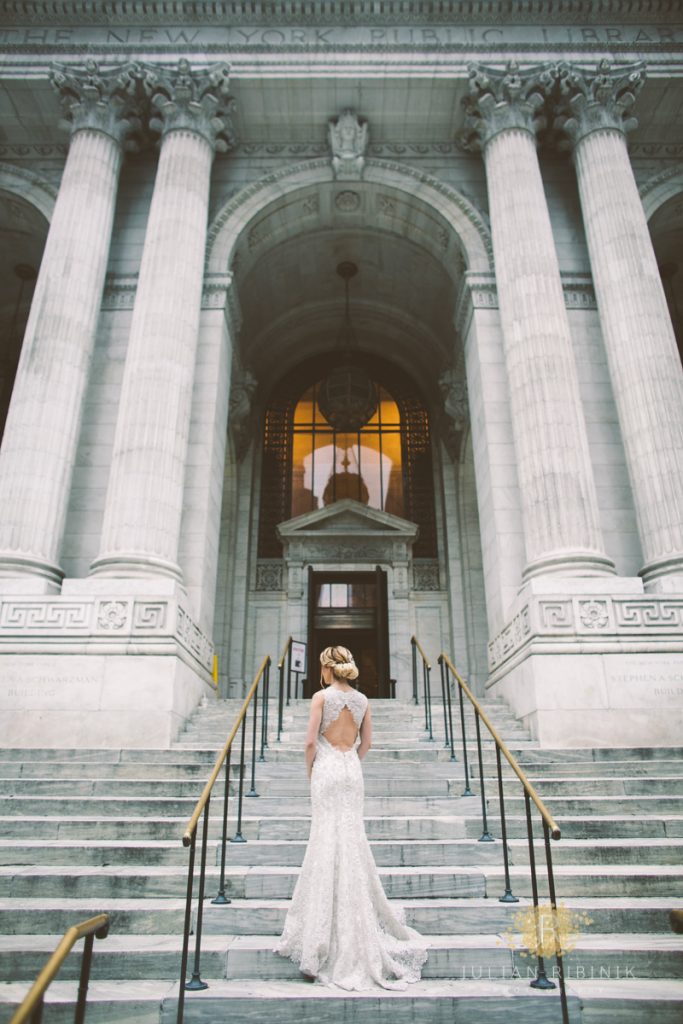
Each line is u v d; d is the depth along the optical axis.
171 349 12.77
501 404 14.05
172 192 14.18
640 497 12.08
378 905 4.56
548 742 9.80
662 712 10.02
